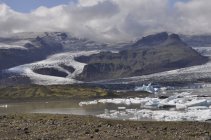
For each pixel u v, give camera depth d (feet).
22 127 224.53
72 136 190.39
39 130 212.02
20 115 285.23
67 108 590.55
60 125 230.27
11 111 554.87
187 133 198.08
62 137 187.83
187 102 567.18
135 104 630.33
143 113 436.76
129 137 186.19
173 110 475.31
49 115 280.72
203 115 373.40
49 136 191.01
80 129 213.87
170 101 592.19
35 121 252.21
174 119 350.02
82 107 602.03
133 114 424.46
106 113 458.91
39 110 561.84
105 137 186.70
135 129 213.46
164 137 185.57
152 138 183.01
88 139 181.78
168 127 222.48
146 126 227.20
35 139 182.80
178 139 179.63
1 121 255.50
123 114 428.56
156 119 352.69
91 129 213.66
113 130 209.36
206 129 215.10
